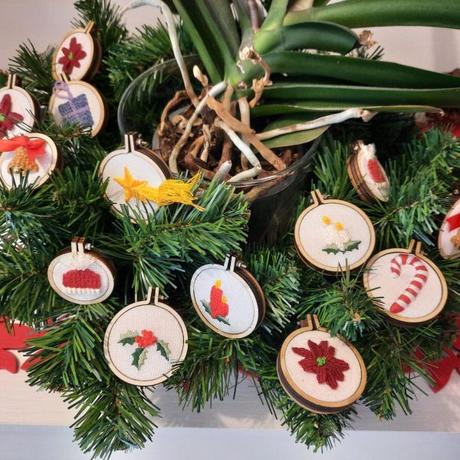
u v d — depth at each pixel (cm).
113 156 43
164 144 47
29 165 42
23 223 40
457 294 45
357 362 42
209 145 45
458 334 50
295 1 45
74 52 51
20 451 63
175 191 40
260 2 47
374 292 44
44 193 41
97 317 43
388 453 63
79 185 41
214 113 46
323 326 43
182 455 62
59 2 67
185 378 43
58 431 62
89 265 41
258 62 42
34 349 43
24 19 67
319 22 42
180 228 41
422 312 43
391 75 44
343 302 42
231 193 41
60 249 43
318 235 44
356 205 46
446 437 63
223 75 47
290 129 45
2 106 48
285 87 45
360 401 49
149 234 41
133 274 45
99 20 54
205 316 44
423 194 44
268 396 45
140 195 42
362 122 50
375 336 45
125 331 42
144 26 55
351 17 43
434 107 42
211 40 46
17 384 49
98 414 41
